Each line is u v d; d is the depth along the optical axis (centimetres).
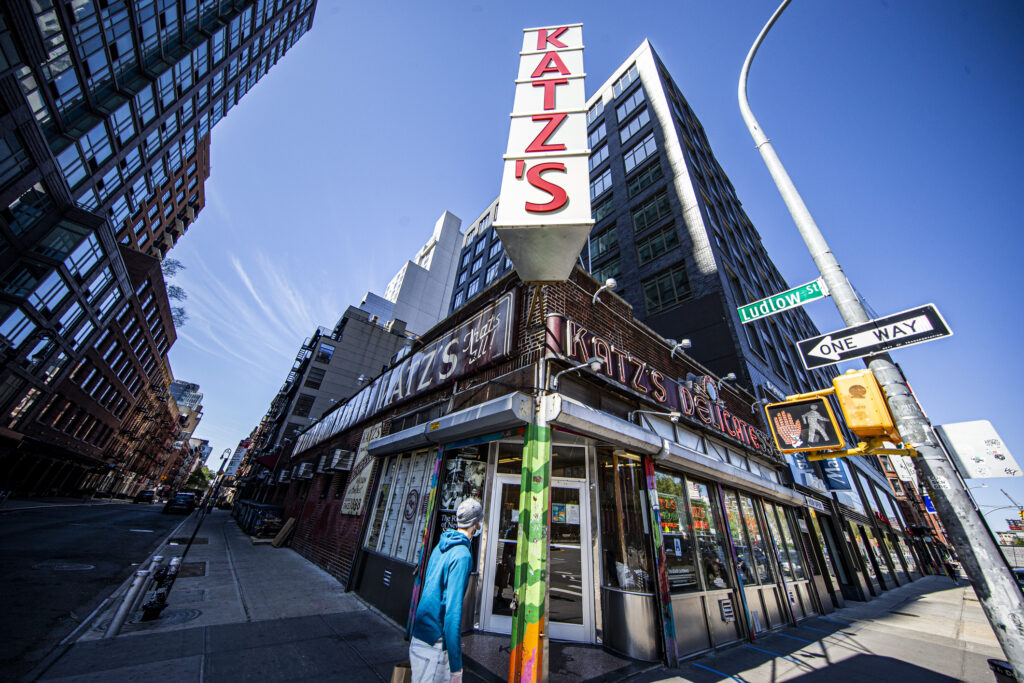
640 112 2367
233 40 3167
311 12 4212
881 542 1825
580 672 459
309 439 1903
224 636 478
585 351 589
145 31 2281
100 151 2244
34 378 2358
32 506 2266
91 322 2672
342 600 705
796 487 1166
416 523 671
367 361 3659
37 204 1969
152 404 5244
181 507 2984
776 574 825
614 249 2044
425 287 6022
